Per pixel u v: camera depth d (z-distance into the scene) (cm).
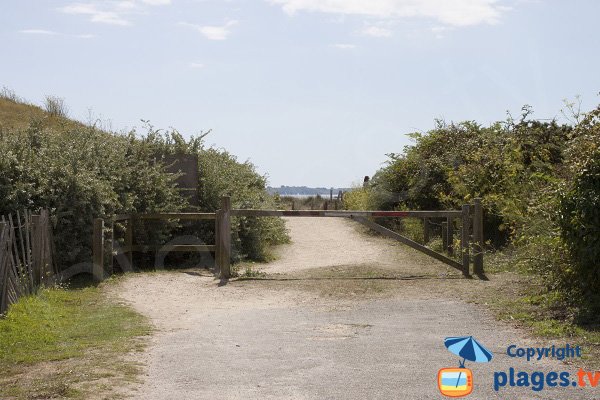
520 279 1312
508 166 1756
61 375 721
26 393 657
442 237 1808
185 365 763
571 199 997
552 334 887
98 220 1362
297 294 1259
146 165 1673
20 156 1385
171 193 1659
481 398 639
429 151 2352
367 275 1444
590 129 1145
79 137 1587
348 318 1049
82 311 1101
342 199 3647
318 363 773
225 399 639
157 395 651
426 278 1398
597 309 962
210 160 1877
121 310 1108
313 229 2533
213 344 872
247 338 909
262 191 2342
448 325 980
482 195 1812
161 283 1377
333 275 1450
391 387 675
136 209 1570
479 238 1442
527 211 1379
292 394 655
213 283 1377
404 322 1010
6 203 1322
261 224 1809
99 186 1404
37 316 1012
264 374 727
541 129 1942
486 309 1079
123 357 796
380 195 2473
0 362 791
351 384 688
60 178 1365
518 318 995
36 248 1176
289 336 922
